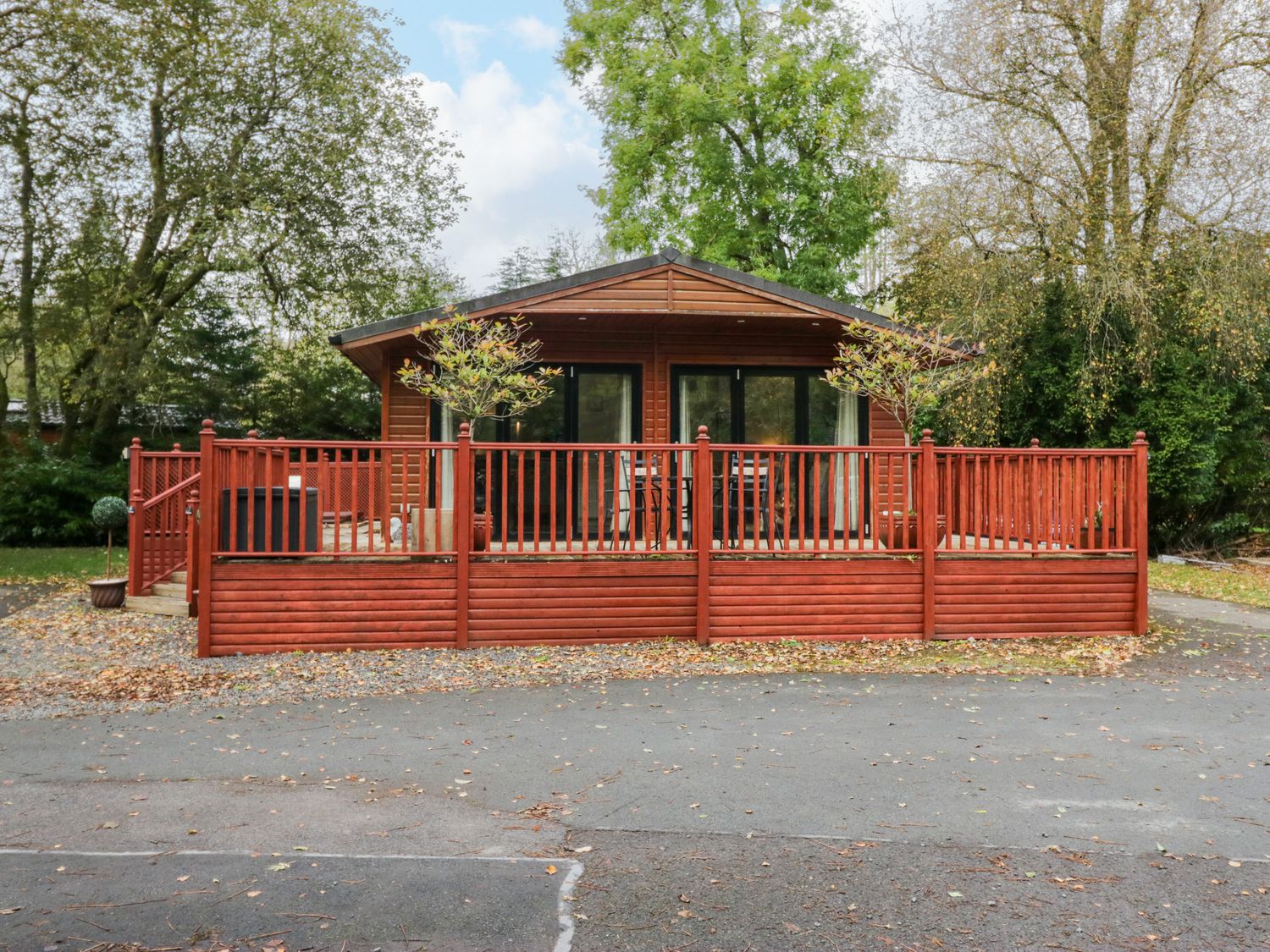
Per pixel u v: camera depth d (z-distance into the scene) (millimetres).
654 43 24688
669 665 8094
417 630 8633
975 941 3361
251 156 21750
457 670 7867
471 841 4258
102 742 5879
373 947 3309
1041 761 5523
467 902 3646
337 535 8578
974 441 18281
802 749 5750
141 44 20125
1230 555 19094
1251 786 5074
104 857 4055
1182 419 17203
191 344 22109
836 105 23766
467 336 11078
